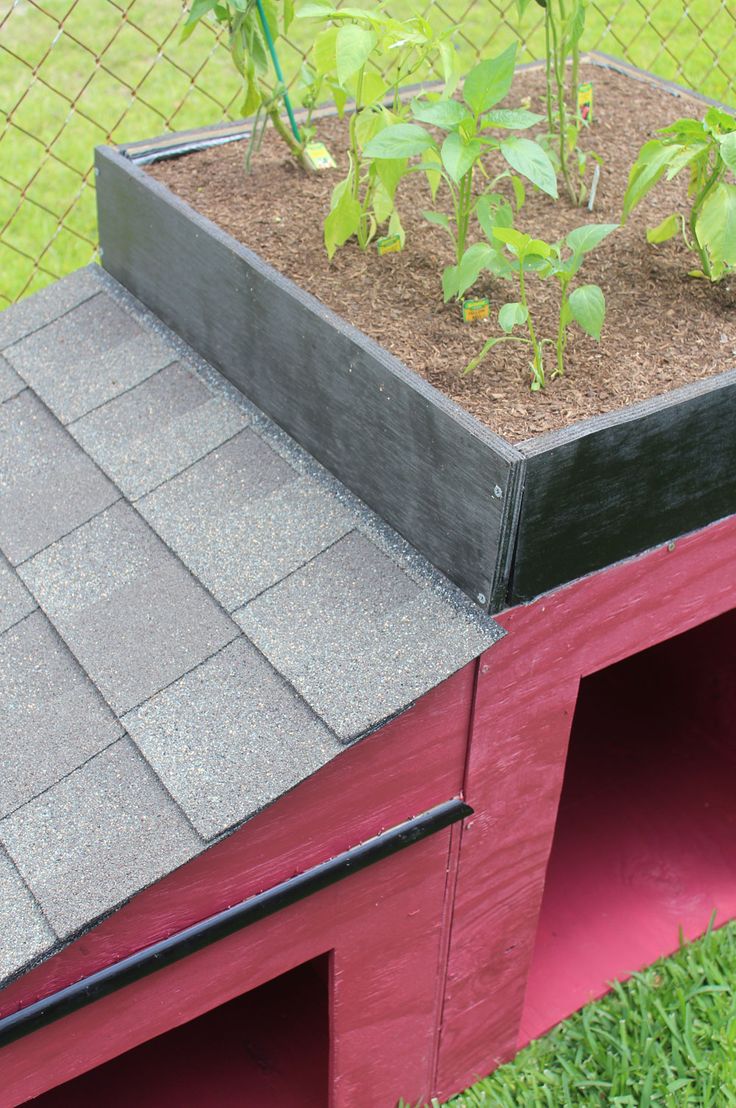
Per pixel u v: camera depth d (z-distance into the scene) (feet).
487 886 5.83
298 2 8.16
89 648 4.88
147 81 14.14
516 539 4.52
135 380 6.18
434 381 5.15
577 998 7.15
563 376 5.21
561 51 6.65
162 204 6.10
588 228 5.08
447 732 4.98
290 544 5.09
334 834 4.89
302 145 6.88
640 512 4.91
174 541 5.22
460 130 5.15
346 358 4.98
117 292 6.89
